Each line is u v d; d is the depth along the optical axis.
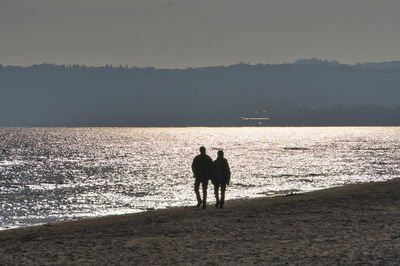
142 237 23.62
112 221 34.66
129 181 101.12
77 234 26.45
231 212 34.28
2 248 21.38
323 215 30.06
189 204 62.59
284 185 87.44
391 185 55.91
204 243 20.89
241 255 17.69
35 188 89.94
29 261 17.75
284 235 22.41
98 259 17.83
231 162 157.12
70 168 140.75
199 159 38.34
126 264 16.75
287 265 15.61
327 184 88.50
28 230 31.91
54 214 56.72
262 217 30.41
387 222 25.55
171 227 27.05
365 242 19.47
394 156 181.88
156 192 79.50
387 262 15.51
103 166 147.38
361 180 95.94
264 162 156.62
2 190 86.38
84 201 69.31
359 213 30.34
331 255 16.97
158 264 16.58
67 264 17.00
